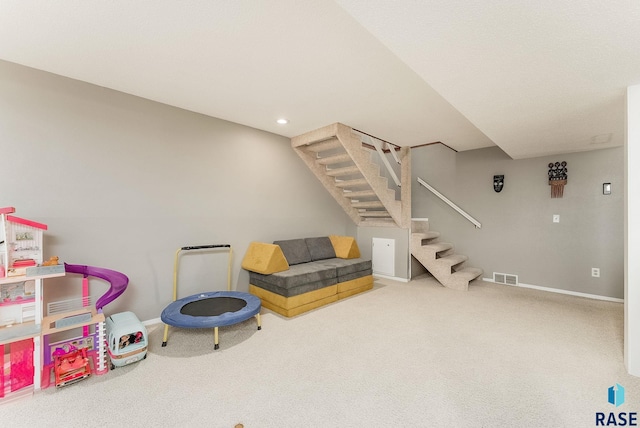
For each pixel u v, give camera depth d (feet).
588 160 12.90
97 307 7.28
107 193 8.68
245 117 11.14
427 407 5.47
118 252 8.90
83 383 6.24
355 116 10.91
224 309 8.70
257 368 6.86
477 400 5.67
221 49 6.54
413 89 8.55
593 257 12.79
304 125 12.11
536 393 5.88
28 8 5.21
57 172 7.87
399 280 15.74
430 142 14.70
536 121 9.17
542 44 5.18
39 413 5.31
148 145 9.46
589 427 4.95
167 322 7.89
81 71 7.66
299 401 5.65
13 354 6.09
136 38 6.16
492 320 9.91
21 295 6.79
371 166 13.84
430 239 17.12
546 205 13.96
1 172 7.15
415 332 8.90
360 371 6.72
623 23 4.53
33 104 7.53
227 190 11.59
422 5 4.25
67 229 8.02
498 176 15.14
